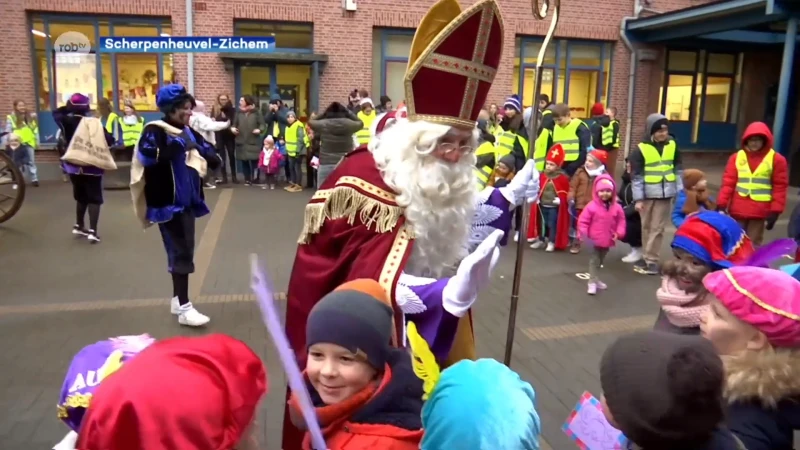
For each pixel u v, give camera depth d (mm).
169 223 4750
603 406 1445
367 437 1480
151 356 1286
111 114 12719
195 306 5387
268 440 3254
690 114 17828
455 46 2111
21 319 5062
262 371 1419
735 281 1760
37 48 13906
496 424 1131
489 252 1883
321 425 1550
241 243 7828
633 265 7102
